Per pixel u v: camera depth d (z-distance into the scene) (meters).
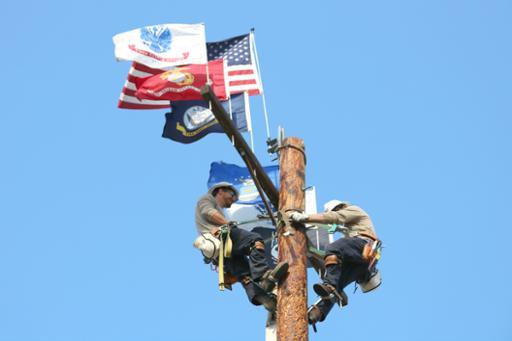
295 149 29.73
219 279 30.41
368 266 30.41
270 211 28.27
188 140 46.00
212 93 26.67
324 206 31.97
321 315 28.62
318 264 30.64
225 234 31.23
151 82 45.53
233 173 42.66
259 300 29.50
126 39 45.25
